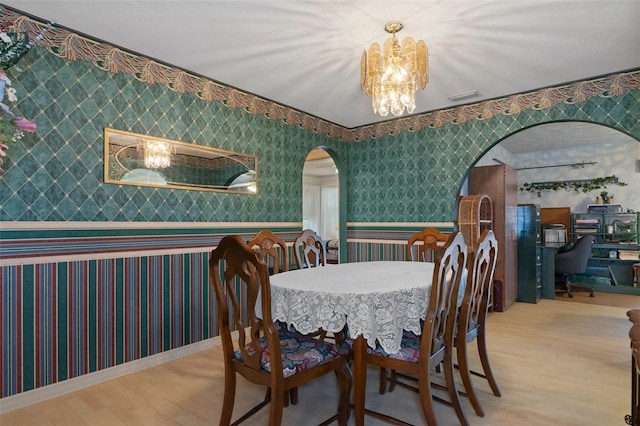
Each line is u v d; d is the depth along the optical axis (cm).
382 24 233
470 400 198
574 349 299
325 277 215
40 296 224
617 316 410
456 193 399
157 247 284
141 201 275
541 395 220
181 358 292
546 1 208
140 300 272
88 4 210
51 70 232
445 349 186
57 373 229
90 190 248
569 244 626
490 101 376
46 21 227
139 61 275
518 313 424
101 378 248
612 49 266
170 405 213
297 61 288
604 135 563
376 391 229
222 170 334
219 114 331
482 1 208
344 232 487
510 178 471
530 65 294
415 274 224
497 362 272
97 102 253
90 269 246
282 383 155
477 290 211
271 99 376
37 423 195
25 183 220
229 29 239
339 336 201
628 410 202
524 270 494
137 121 274
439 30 240
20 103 219
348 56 279
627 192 599
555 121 339
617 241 609
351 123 465
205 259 317
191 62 290
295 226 411
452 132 402
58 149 234
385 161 455
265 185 375
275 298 192
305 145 423
